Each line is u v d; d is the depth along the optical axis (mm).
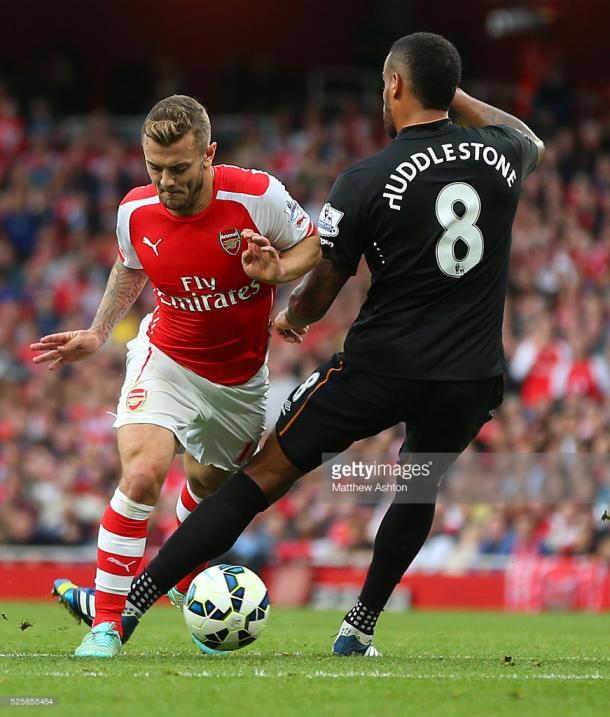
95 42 97062
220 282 19625
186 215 19234
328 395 19188
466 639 26094
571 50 94688
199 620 20031
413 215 18656
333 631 28625
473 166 18969
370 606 20078
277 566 48844
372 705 14242
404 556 19859
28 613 36344
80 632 26156
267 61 97438
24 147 79625
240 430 21531
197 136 18406
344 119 83125
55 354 20062
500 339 19547
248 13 97312
